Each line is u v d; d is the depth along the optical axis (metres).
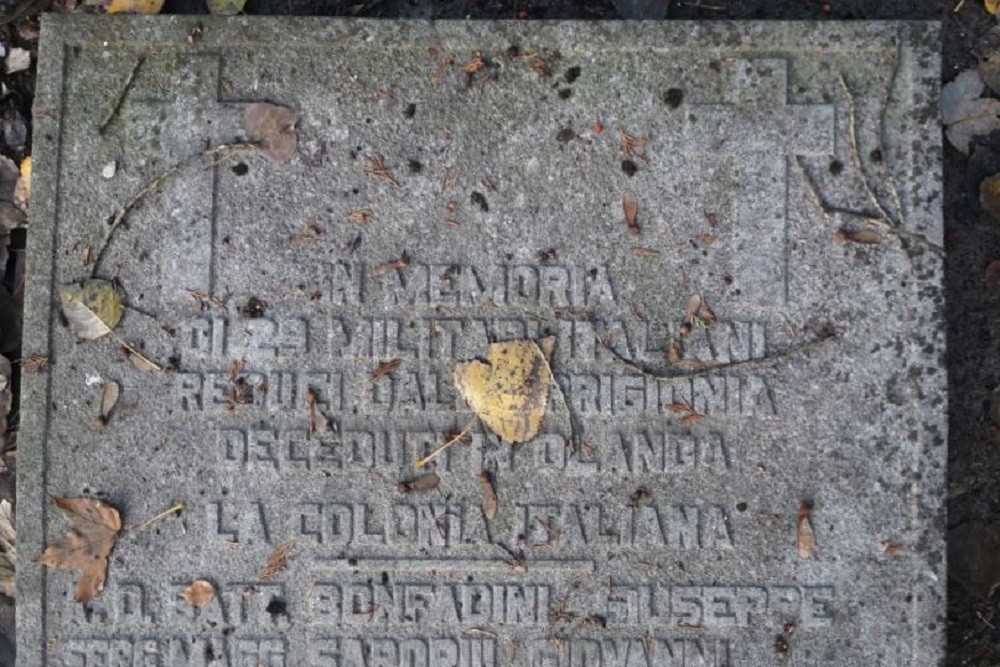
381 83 1.90
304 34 1.89
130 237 1.89
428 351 1.89
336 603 1.88
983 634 1.97
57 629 1.88
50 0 2.00
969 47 1.98
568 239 1.89
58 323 1.89
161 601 1.88
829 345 1.88
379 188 1.89
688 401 1.89
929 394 1.88
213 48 1.89
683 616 1.88
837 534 1.88
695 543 1.88
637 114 1.89
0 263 2.00
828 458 1.88
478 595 1.88
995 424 1.97
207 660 1.88
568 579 1.88
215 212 1.89
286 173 1.89
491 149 1.89
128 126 1.89
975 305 1.97
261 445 1.88
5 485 1.99
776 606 1.88
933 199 1.88
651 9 1.98
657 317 1.89
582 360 1.89
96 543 1.88
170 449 1.89
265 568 1.88
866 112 1.89
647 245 1.89
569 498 1.89
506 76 1.90
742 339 1.89
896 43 1.89
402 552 1.89
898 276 1.88
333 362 1.89
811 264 1.89
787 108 1.89
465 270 1.89
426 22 1.89
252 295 1.89
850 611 1.88
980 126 1.98
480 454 1.89
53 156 1.89
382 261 1.89
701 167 1.89
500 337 1.89
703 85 1.89
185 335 1.89
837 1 1.98
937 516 1.88
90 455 1.88
